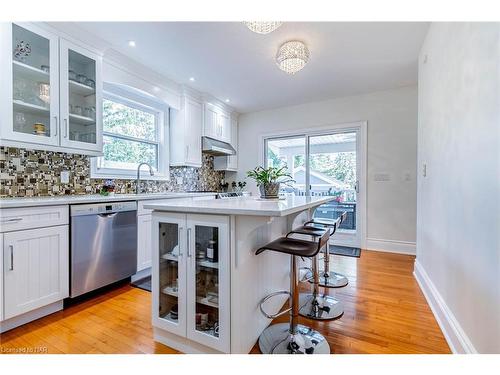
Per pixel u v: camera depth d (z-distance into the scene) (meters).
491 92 1.12
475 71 1.29
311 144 4.44
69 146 2.29
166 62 2.93
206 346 1.42
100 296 2.24
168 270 1.62
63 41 2.23
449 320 1.58
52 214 1.89
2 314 1.61
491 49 1.13
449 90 1.71
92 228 2.15
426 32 2.32
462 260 1.43
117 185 3.10
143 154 3.55
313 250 1.42
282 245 1.53
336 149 4.24
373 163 3.86
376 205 3.83
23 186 2.23
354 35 2.38
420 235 2.57
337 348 1.50
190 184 4.27
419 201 2.65
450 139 1.67
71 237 2.01
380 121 3.82
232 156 4.86
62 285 1.94
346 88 3.72
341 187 4.20
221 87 3.71
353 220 4.08
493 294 1.09
